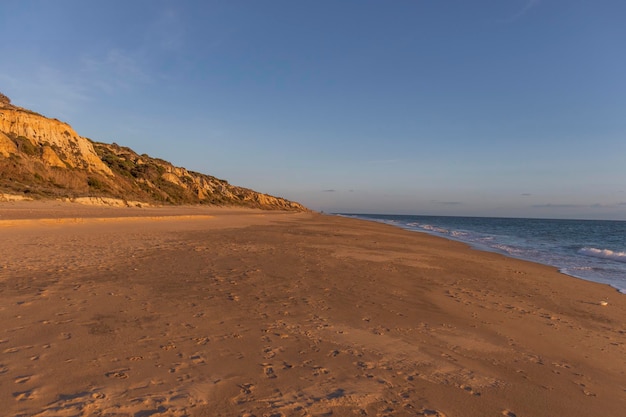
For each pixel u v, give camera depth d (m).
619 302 9.61
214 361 4.38
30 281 7.65
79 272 8.84
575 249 24.84
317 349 5.02
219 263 11.41
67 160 45.12
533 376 4.70
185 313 6.18
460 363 4.93
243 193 118.06
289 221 48.50
